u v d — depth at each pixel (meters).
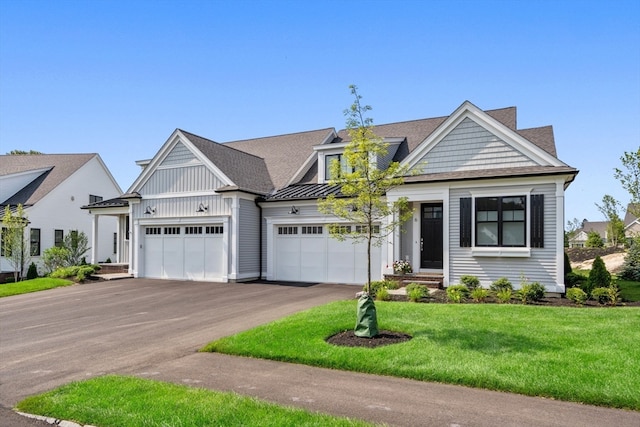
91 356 8.22
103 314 12.66
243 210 19.59
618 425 4.91
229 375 6.84
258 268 20.34
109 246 34.22
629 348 7.24
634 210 12.86
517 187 14.42
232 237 19.20
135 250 21.64
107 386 6.16
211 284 18.72
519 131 18.30
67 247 27.22
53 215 29.31
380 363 7.05
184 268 20.58
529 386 5.93
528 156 14.82
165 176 21.02
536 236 14.10
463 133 15.78
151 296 15.83
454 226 15.33
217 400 5.53
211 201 19.83
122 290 17.50
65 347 8.98
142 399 5.62
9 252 24.08
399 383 6.40
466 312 10.40
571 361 6.70
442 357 7.14
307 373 6.93
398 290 14.57
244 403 5.42
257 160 23.91
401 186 15.95
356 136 9.73
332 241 18.84
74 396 5.80
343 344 8.19
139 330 10.42
